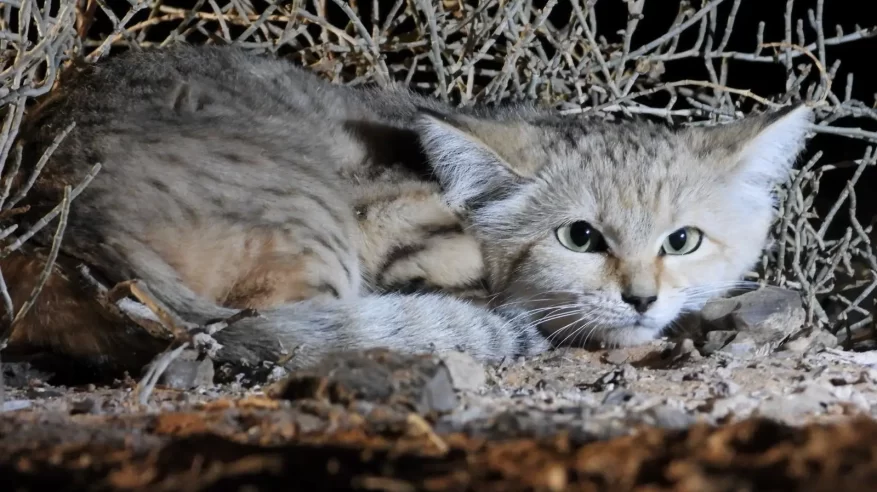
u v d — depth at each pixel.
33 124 5.71
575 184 6.30
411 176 6.45
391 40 7.92
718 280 6.45
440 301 5.94
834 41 7.68
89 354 5.41
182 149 5.55
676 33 7.61
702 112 7.71
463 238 6.50
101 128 5.55
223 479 3.03
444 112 6.65
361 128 6.68
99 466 3.22
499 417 3.81
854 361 5.50
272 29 7.87
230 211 5.49
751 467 2.94
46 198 5.29
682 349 5.75
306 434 3.54
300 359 5.26
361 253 6.26
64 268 5.21
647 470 2.97
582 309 6.16
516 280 6.47
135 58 6.54
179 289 5.27
